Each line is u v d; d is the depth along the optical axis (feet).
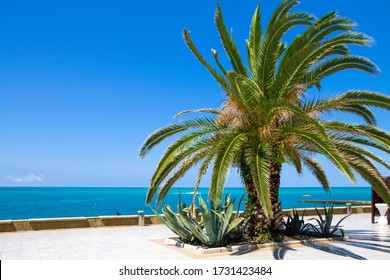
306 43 38.22
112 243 44.34
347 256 35.88
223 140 37.35
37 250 39.99
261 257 35.35
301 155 47.32
